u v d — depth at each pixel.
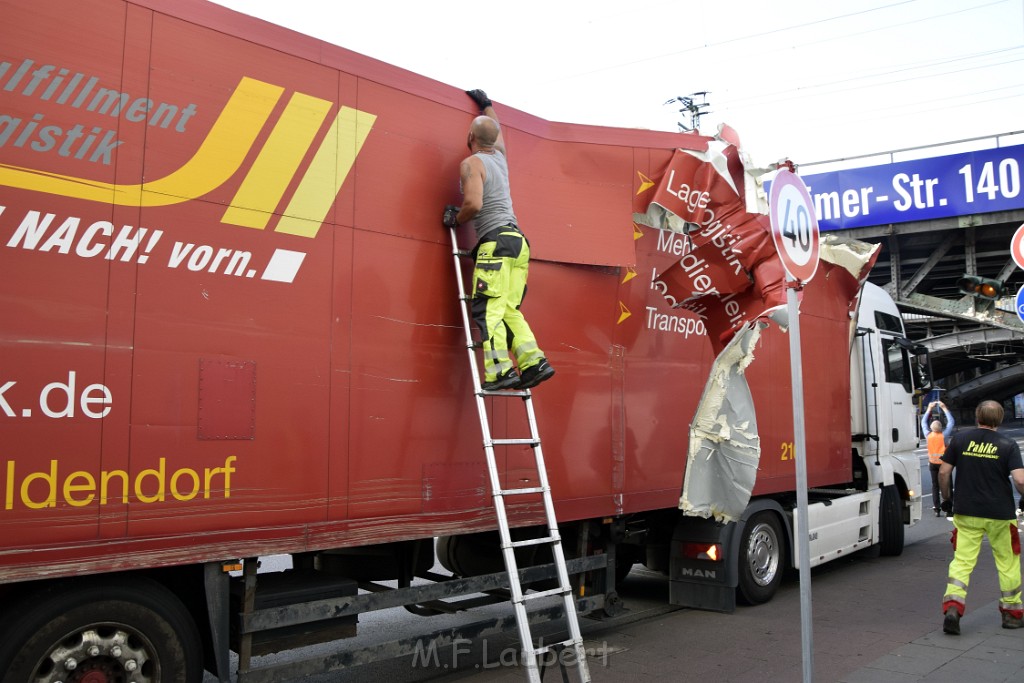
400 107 4.68
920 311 27.11
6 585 3.35
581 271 5.72
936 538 11.87
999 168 22.59
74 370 3.34
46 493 3.24
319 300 4.20
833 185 24.78
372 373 4.41
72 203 3.38
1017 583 6.54
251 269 3.94
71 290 3.36
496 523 4.98
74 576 3.42
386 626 6.88
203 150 3.80
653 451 6.21
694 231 6.30
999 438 6.48
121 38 3.56
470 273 5.00
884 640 6.23
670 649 6.00
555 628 5.85
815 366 8.46
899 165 23.88
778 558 7.66
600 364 5.82
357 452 4.30
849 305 9.12
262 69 4.04
